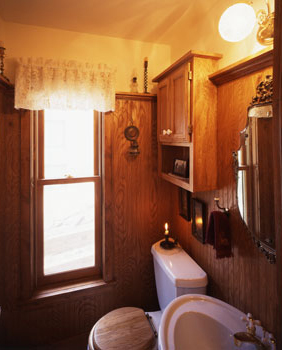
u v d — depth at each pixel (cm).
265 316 107
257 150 103
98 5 148
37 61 157
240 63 108
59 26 174
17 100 153
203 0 143
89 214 196
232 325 109
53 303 177
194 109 132
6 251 169
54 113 183
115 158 189
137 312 158
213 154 138
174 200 205
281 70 56
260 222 103
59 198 187
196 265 157
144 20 166
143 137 196
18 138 167
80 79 165
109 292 194
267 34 97
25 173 168
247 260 118
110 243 191
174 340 98
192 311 117
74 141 189
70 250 193
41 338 178
